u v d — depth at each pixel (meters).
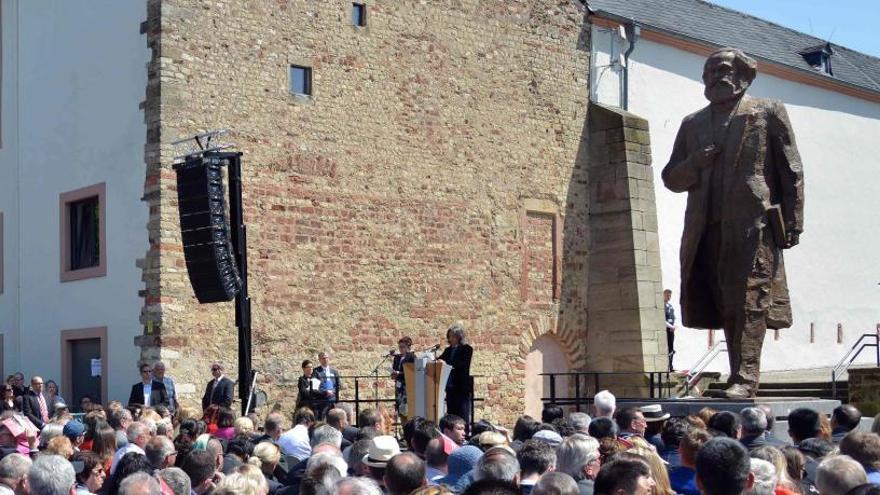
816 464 8.28
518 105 24.19
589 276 25.14
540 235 24.38
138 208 19.61
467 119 23.30
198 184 15.51
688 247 14.59
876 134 33.19
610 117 25.06
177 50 19.45
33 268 22.31
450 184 22.89
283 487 8.76
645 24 26.39
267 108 20.38
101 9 20.80
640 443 8.33
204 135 18.06
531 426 10.56
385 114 21.98
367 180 21.61
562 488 5.99
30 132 22.59
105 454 9.97
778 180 14.44
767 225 14.23
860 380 17.77
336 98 21.30
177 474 7.31
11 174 23.06
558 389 24.59
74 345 21.28
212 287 15.51
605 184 25.06
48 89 22.12
